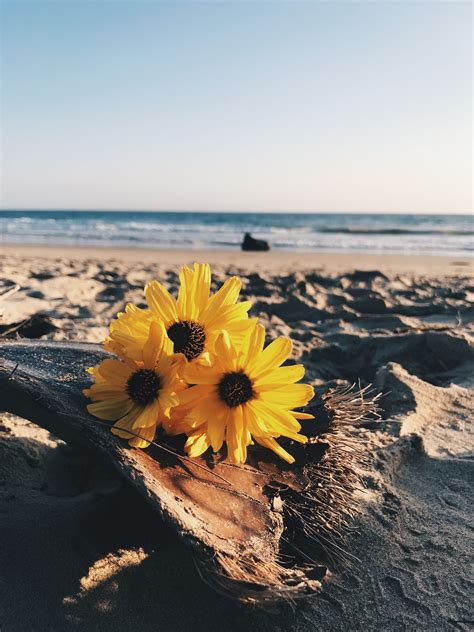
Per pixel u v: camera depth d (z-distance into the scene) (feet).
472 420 1.35
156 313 0.76
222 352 0.70
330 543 0.81
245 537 0.67
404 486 1.04
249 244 8.81
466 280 4.26
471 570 0.81
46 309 2.46
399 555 0.84
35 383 0.71
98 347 0.99
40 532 0.80
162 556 0.79
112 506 0.77
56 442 1.10
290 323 2.57
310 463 0.79
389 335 1.99
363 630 0.72
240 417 0.71
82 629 0.67
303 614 0.74
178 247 9.48
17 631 0.66
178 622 0.70
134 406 0.71
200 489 0.70
